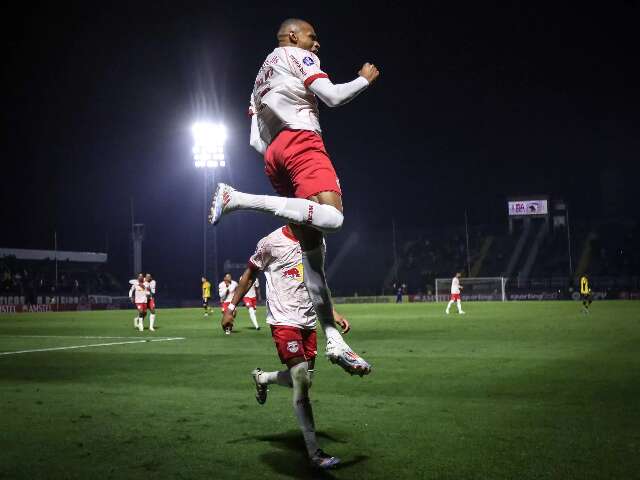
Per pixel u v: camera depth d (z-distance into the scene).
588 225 60.84
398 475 4.70
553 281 52.38
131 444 5.73
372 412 7.03
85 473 4.86
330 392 8.43
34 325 27.20
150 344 16.78
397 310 35.75
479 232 64.69
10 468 5.00
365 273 64.38
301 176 3.93
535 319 24.27
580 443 5.53
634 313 27.44
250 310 22.70
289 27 4.24
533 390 8.34
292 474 4.78
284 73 4.08
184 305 55.84
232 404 7.75
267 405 7.65
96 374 10.84
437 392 8.33
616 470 4.75
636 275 53.34
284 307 5.09
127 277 63.97
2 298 45.09
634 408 7.06
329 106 4.00
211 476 4.76
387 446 5.52
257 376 5.82
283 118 4.03
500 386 8.71
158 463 5.11
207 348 15.42
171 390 8.95
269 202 3.67
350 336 17.86
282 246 5.12
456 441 5.66
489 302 47.69
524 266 58.03
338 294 60.94
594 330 18.39
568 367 10.54
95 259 60.38
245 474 4.80
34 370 11.49
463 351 13.40
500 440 5.67
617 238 58.25
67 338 19.52
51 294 51.25
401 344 15.26
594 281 51.88
